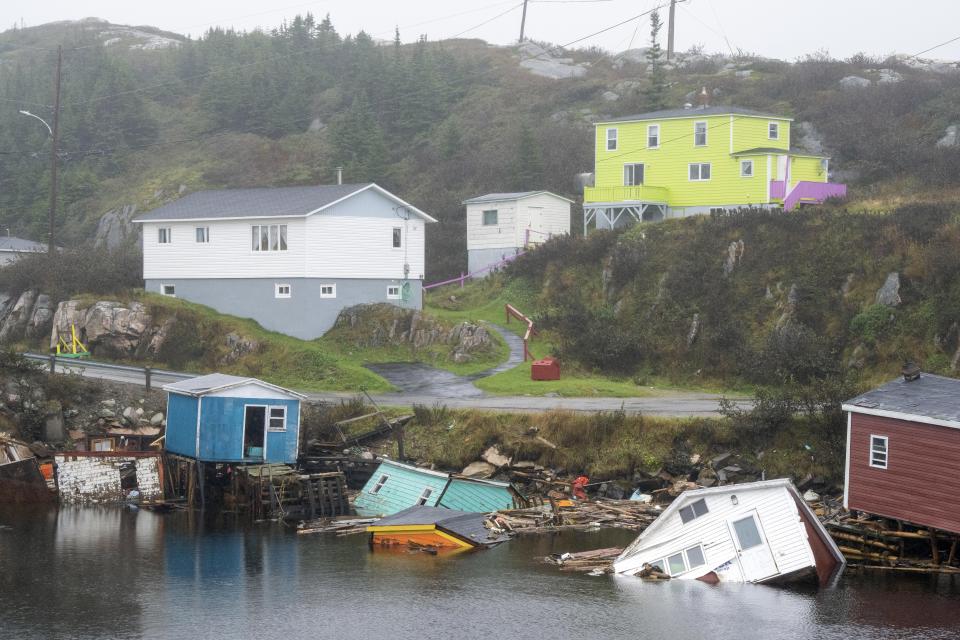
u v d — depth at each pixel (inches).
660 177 3489.2
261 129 5300.2
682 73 4968.0
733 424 2007.9
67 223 4677.7
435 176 4343.0
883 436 1630.2
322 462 2068.2
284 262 2822.3
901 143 3572.8
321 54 6304.1
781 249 2755.9
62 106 5418.3
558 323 2851.9
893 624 1386.6
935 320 2361.0
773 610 1441.9
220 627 1384.1
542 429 2085.4
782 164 3314.5
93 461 2062.0
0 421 2183.8
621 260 2935.5
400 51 6067.9
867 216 2719.0
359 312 2822.3
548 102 4832.7
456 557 1704.0
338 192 2883.9
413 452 2118.6
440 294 3351.4
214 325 2778.1
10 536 1800.0
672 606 1461.6
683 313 2691.9
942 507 1546.5
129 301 2847.0
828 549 1585.9
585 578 1594.5
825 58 4810.5
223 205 2977.4
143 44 7608.3
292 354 2637.8
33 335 2950.3
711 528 1596.9
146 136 5369.1
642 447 2027.6
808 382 2378.2
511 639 1349.7
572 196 3909.9
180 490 2101.4
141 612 1435.8
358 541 1798.7
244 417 2018.9
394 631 1371.8
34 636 1350.9
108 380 2352.4
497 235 3489.2
